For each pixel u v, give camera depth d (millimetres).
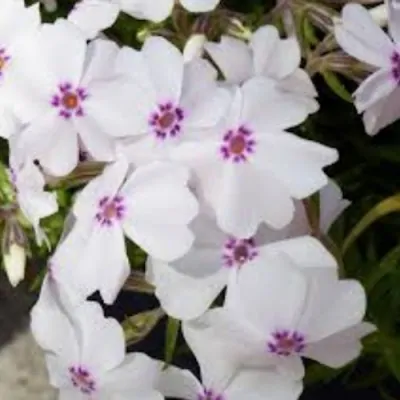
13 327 316
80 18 214
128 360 211
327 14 220
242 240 202
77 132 205
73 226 208
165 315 239
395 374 237
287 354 202
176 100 200
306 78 211
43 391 313
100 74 206
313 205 207
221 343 204
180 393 210
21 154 205
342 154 262
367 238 255
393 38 209
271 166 199
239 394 205
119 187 201
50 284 210
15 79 210
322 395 259
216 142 199
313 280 198
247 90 198
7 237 226
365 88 208
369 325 202
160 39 201
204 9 213
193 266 203
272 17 226
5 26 212
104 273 203
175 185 198
